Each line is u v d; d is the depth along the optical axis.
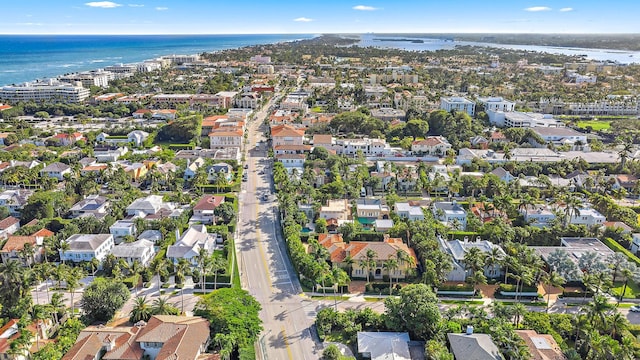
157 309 150.62
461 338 134.00
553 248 195.75
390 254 181.88
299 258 180.50
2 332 140.88
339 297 169.88
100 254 189.75
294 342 144.75
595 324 138.50
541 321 144.12
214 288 174.88
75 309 161.88
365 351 136.12
